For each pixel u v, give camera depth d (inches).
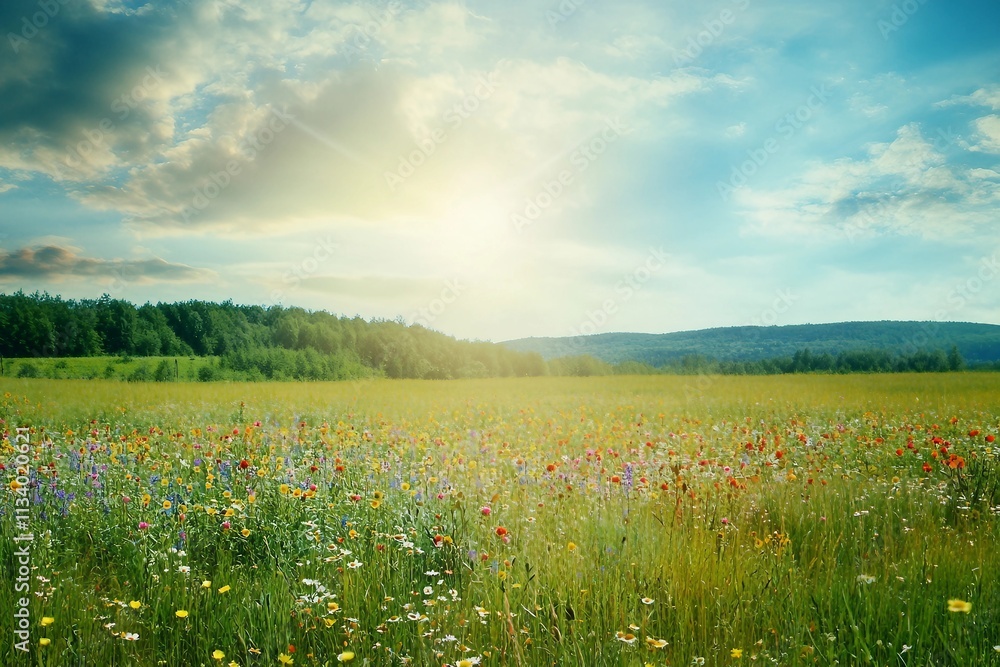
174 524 206.7
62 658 129.6
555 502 244.5
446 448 372.2
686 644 137.4
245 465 250.7
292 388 1197.1
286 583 164.2
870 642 136.6
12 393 874.8
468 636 138.6
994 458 311.9
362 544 192.9
